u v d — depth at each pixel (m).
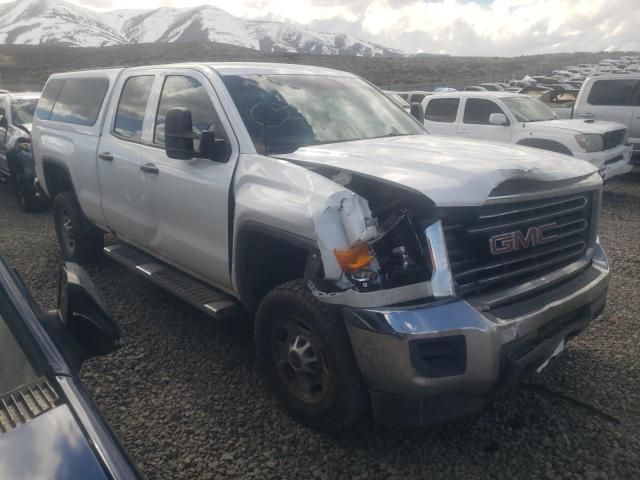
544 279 3.09
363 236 2.67
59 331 1.80
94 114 5.34
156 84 4.54
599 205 3.56
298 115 3.94
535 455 3.02
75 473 1.35
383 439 3.17
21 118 9.88
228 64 4.26
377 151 3.44
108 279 5.62
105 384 3.76
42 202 8.88
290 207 2.98
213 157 3.70
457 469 2.93
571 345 4.21
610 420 3.30
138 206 4.53
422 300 2.71
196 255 3.97
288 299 3.06
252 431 3.25
